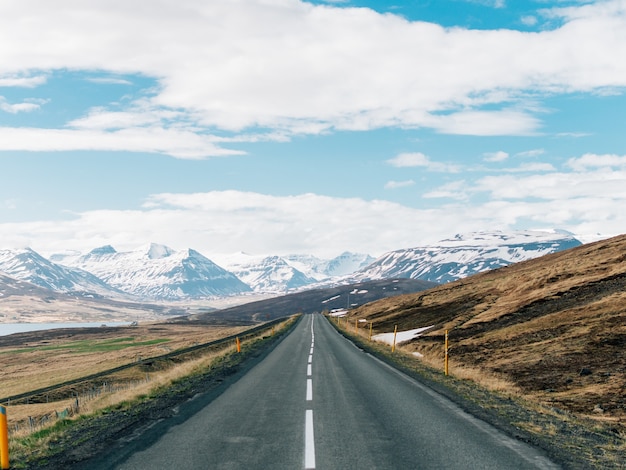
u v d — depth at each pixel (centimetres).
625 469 773
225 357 2892
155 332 16425
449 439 941
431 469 753
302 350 3297
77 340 14475
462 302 6194
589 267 4747
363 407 1279
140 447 900
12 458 873
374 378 1878
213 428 1045
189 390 1623
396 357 2866
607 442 990
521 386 2039
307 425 1065
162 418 1168
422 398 1426
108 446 918
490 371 2422
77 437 1016
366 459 806
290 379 1852
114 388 2862
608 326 2722
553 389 1930
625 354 2225
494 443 913
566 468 765
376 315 8900
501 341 3159
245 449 873
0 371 7662
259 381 1802
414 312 7062
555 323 3198
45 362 8281
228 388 1639
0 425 692
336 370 2147
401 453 842
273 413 1204
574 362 2286
